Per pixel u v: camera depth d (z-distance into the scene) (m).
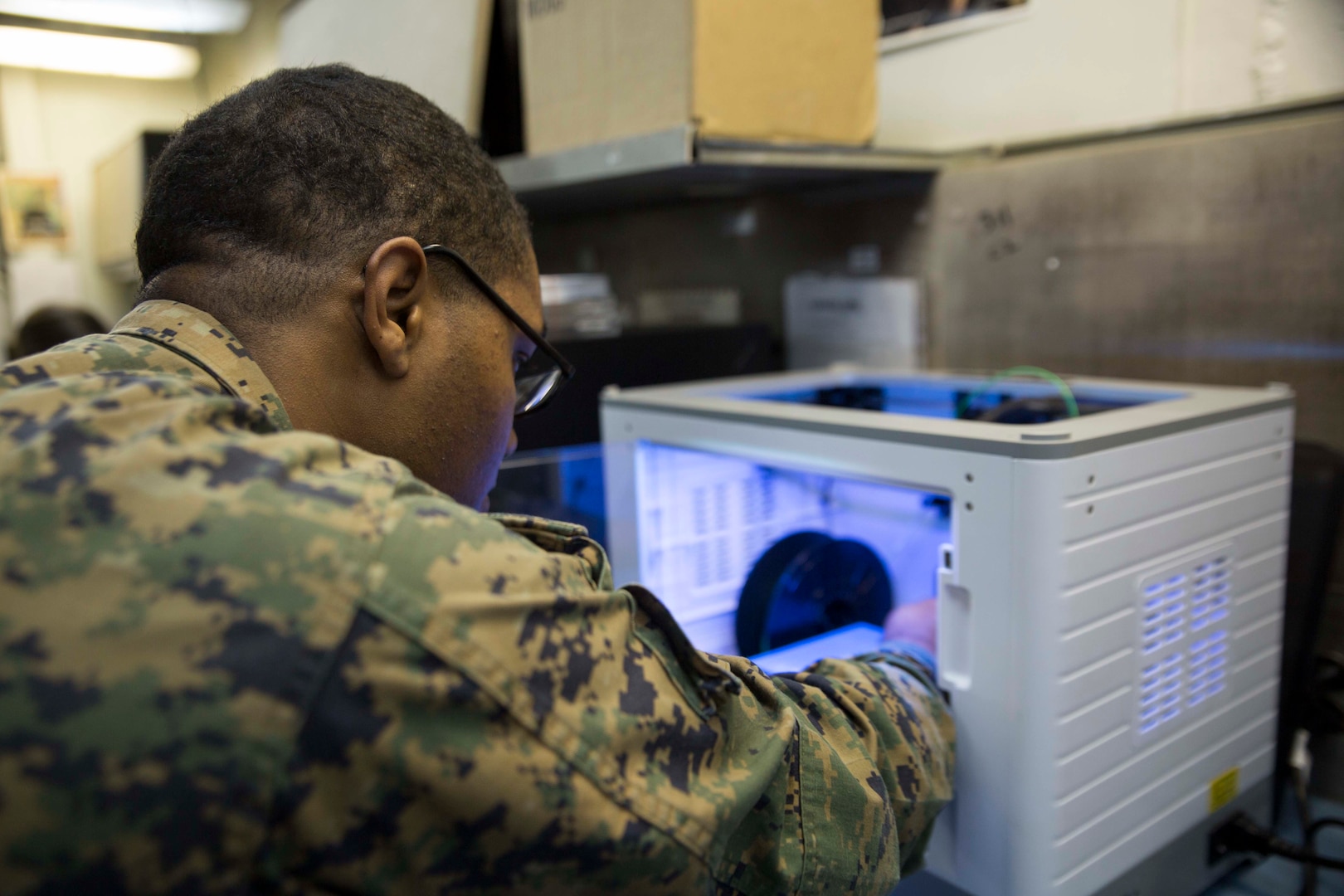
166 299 0.53
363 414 0.54
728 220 1.76
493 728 0.39
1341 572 1.11
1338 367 1.07
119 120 2.14
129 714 0.32
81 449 0.37
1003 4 1.35
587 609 0.45
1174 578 0.82
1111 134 1.24
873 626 1.09
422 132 0.55
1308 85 1.07
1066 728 0.73
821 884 0.53
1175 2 1.18
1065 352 1.32
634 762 0.44
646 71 1.12
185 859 0.32
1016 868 0.74
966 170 1.40
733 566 1.16
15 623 0.32
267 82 0.56
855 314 1.56
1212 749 0.90
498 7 1.47
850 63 1.25
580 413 1.38
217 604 0.34
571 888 0.41
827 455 0.86
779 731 0.52
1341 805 1.14
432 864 0.38
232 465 0.39
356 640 0.36
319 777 0.35
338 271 0.51
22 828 0.30
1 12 1.55
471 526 0.43
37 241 2.41
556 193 1.54
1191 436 0.82
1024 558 0.70
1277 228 1.10
